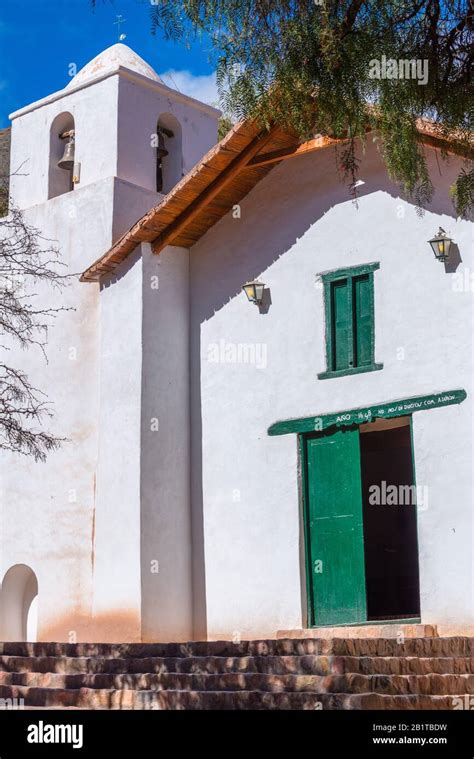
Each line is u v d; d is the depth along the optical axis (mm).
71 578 17125
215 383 16812
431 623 13977
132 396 16500
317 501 15492
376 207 15328
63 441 17688
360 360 15297
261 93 11352
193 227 17078
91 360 17656
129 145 18438
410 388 14633
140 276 16766
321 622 15148
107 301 17234
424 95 10859
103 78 18625
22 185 19609
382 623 14617
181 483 16688
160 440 16516
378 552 20703
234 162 15789
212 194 16125
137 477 16172
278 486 15820
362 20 10789
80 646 13984
